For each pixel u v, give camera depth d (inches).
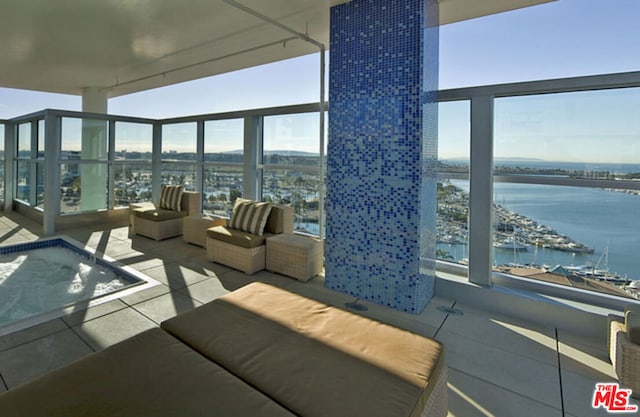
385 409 50.1
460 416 73.1
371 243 132.3
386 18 124.0
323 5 140.1
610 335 94.4
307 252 152.3
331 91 138.9
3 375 80.1
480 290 129.0
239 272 161.8
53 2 144.6
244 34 176.6
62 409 48.0
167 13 153.8
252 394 52.6
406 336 70.9
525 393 80.7
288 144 208.5
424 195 124.9
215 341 67.1
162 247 201.0
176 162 277.7
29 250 199.0
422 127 119.6
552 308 114.9
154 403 49.9
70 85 295.6
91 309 117.0
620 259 113.0
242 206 183.3
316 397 52.2
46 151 220.4
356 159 134.0
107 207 262.4
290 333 70.4
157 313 116.0
